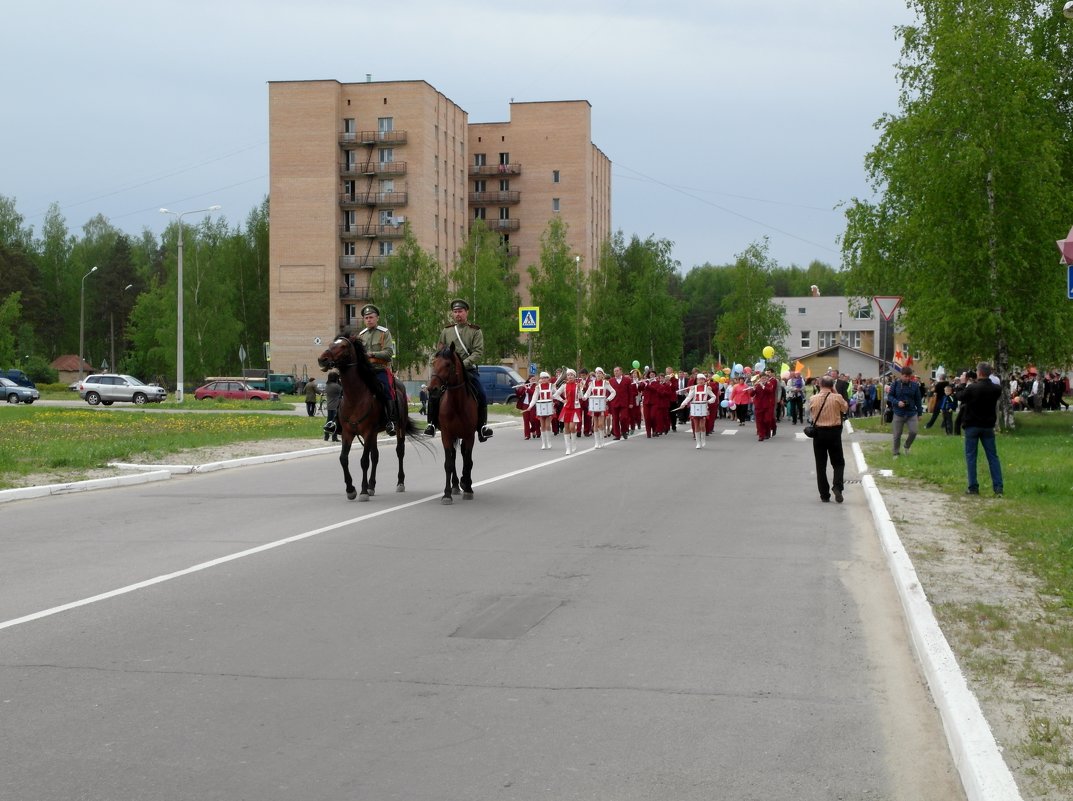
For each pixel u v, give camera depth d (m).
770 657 7.18
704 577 10.03
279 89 95.50
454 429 15.70
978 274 35.12
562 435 35.47
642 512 14.79
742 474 20.89
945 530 12.61
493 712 5.96
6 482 17.81
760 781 4.96
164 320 98.56
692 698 6.24
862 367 96.38
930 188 35.34
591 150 114.94
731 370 51.94
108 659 7.02
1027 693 6.04
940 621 7.86
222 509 15.09
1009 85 34.78
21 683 6.47
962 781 4.92
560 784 4.91
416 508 15.14
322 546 11.70
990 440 16.52
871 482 17.72
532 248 110.94
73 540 12.17
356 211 97.56
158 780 4.94
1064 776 4.73
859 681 6.62
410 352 80.12
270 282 96.56
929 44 40.41
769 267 109.69
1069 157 38.94
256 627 7.93
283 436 31.42
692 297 155.38
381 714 5.91
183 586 9.45
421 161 96.06
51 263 116.88
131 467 20.80
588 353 94.19
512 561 10.81
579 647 7.39
